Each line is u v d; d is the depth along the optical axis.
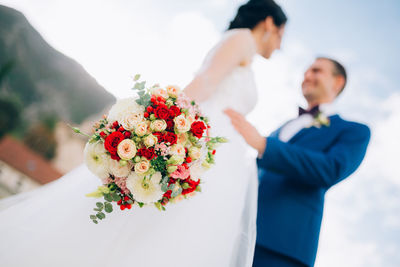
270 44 1.93
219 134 1.61
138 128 1.08
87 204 1.31
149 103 1.19
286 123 2.46
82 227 1.25
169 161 1.11
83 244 1.22
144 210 1.30
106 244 1.22
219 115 1.67
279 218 1.90
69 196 1.38
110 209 1.14
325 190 2.09
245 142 1.81
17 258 1.17
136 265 1.20
